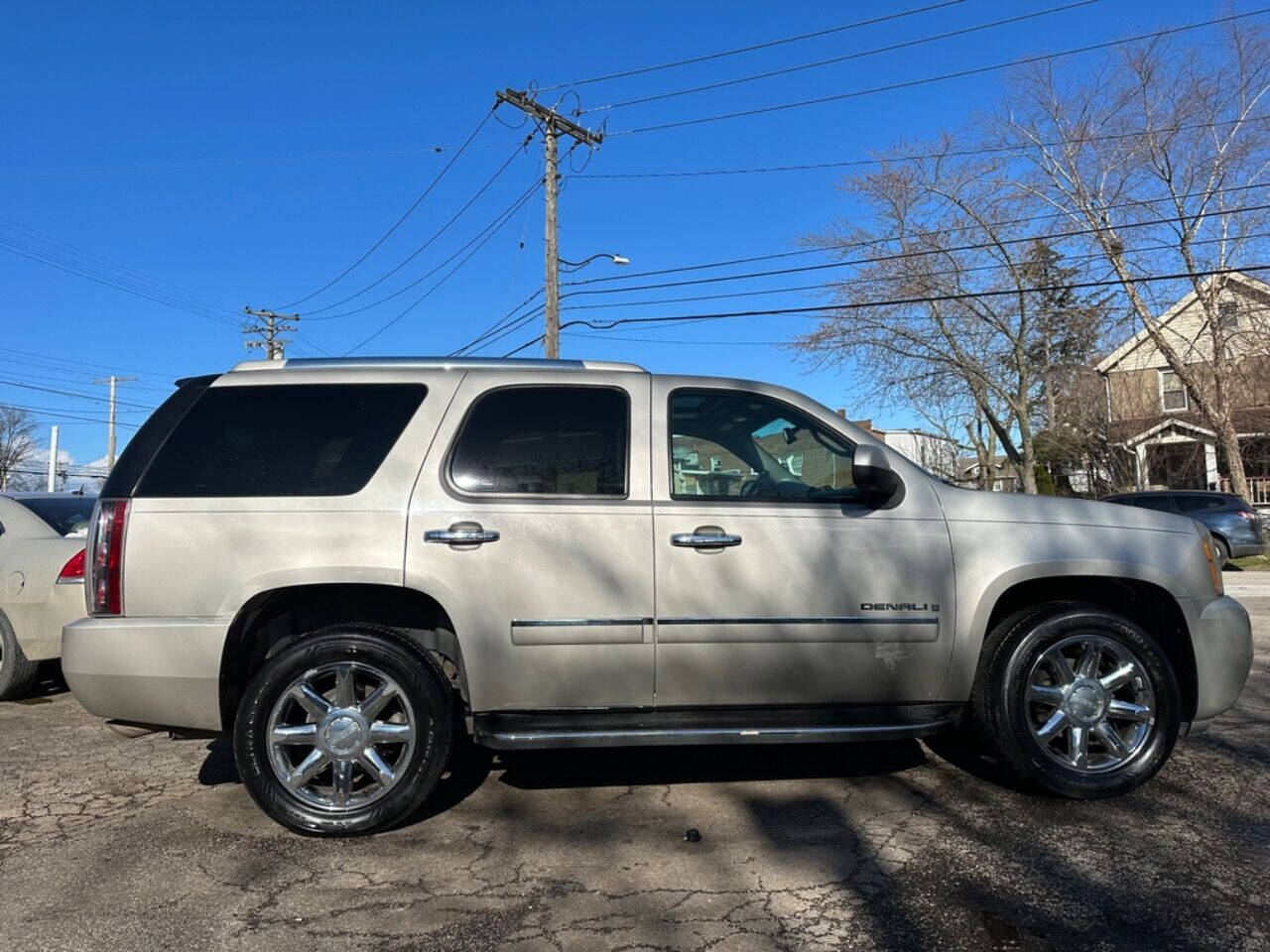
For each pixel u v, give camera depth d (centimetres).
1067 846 372
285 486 393
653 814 411
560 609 389
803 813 411
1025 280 2614
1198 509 1767
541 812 415
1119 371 2886
